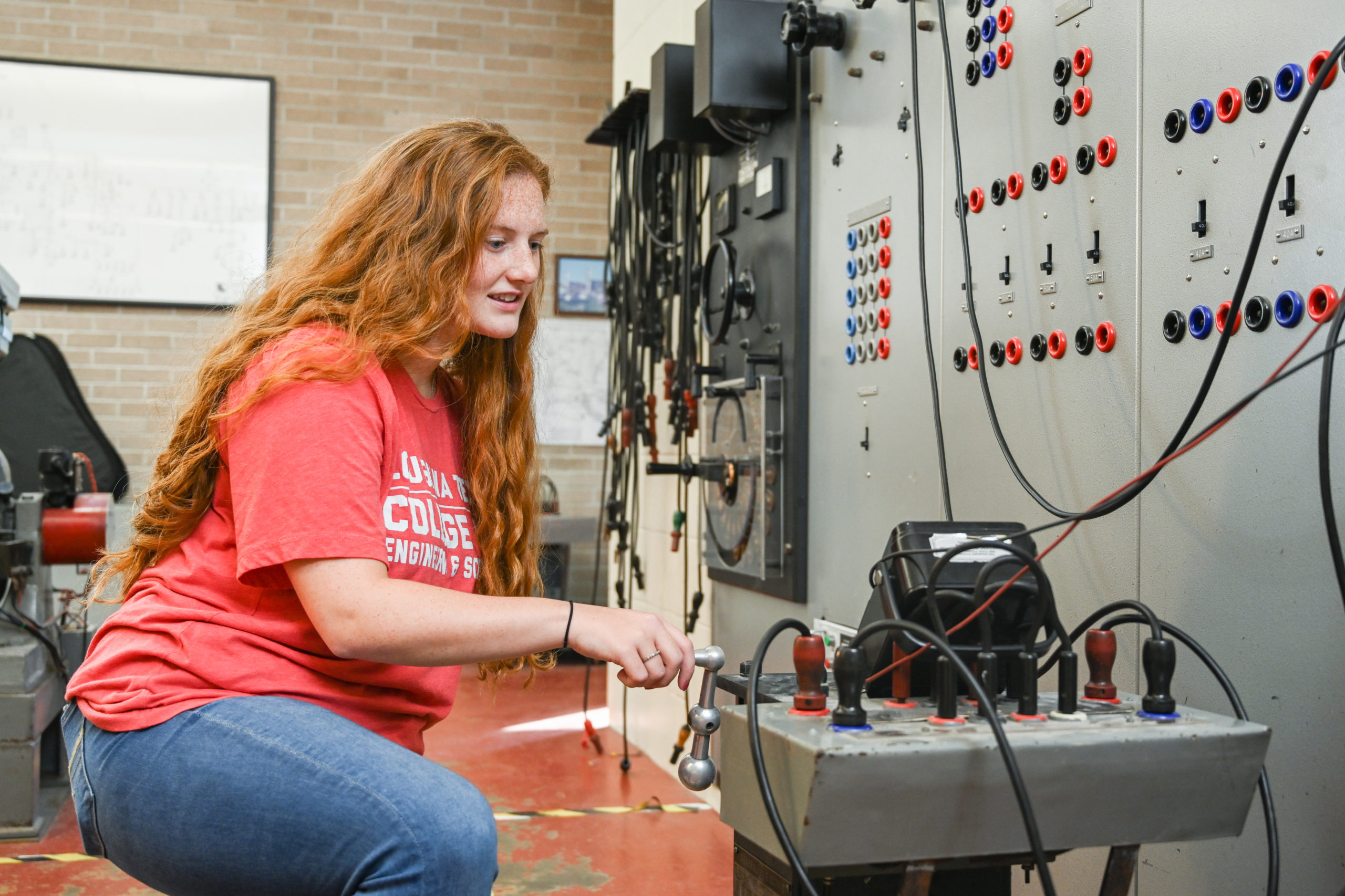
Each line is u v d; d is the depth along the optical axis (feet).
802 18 7.35
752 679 3.06
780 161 8.14
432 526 3.95
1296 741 3.95
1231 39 4.22
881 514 6.81
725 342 9.32
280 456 3.41
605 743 11.94
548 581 16.69
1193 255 4.41
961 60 6.00
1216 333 4.30
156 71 16.81
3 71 16.31
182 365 15.15
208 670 3.56
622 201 11.94
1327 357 3.37
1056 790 2.87
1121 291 4.81
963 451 5.94
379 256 3.89
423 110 18.02
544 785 10.25
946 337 6.11
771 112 8.12
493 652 3.37
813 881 3.37
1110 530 4.89
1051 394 5.26
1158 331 4.59
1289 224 3.97
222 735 3.41
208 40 17.13
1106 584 4.92
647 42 11.79
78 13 16.66
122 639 3.74
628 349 12.14
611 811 9.43
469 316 4.04
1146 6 4.67
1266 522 4.07
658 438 11.85
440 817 3.25
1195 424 4.40
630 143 11.73
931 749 2.73
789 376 8.02
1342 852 3.77
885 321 6.81
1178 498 4.50
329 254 3.97
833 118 7.53
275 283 4.03
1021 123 5.49
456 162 3.94
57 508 10.30
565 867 8.05
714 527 9.18
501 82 18.33
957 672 3.06
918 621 3.58
